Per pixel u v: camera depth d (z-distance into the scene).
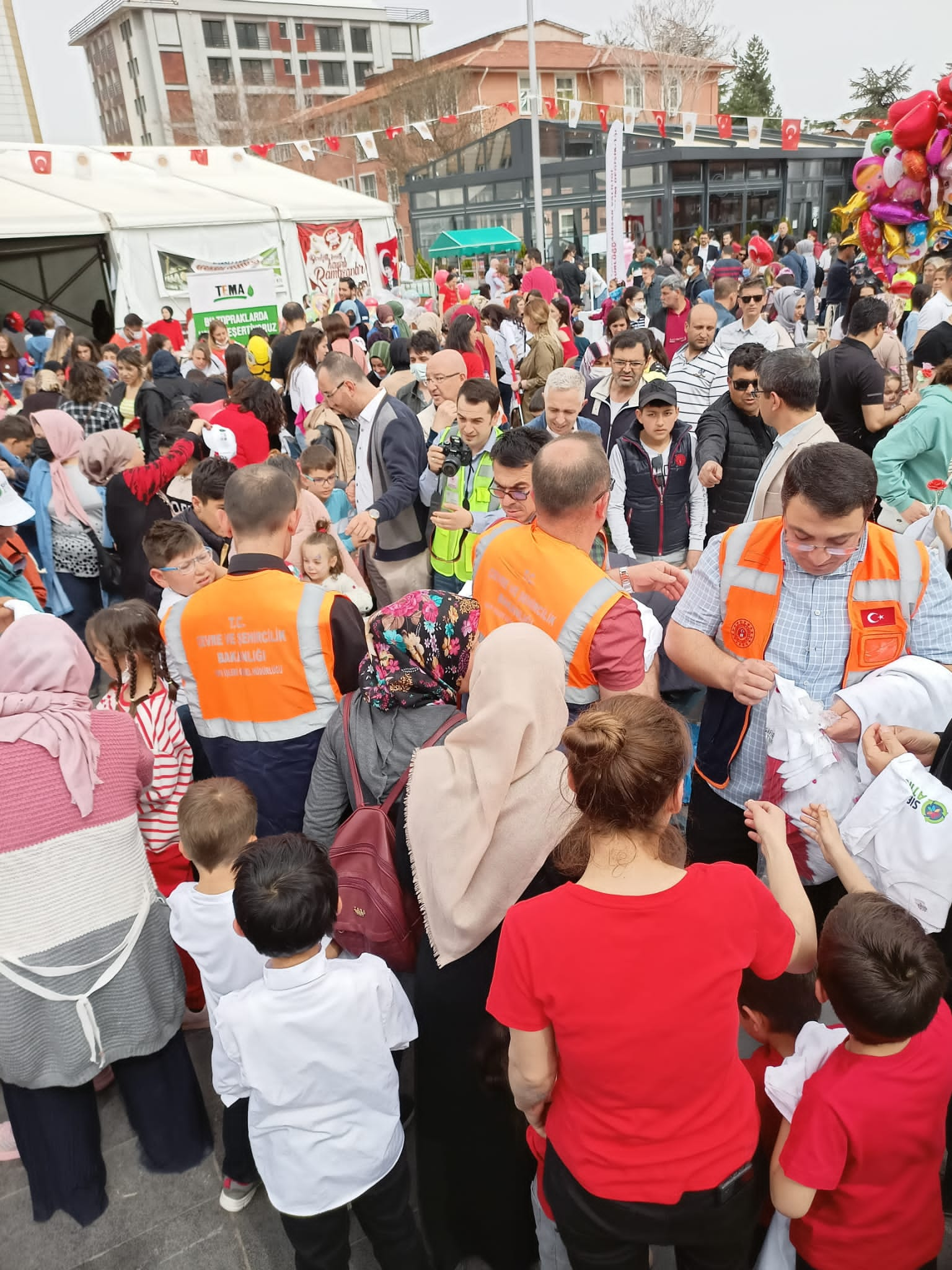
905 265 10.43
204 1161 2.54
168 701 2.77
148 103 72.88
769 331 5.95
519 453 3.05
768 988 1.95
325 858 1.89
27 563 4.57
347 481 5.36
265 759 2.52
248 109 63.94
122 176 15.55
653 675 2.69
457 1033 1.90
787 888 1.85
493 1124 1.96
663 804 1.41
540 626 2.31
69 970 2.21
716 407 4.38
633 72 40.31
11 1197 2.49
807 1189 1.61
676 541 4.47
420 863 1.85
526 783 1.77
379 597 4.82
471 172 30.20
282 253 15.35
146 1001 2.34
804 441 3.51
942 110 9.43
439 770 1.87
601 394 5.11
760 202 27.45
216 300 11.79
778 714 2.19
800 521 2.02
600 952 1.39
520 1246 2.07
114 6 70.19
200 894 2.24
